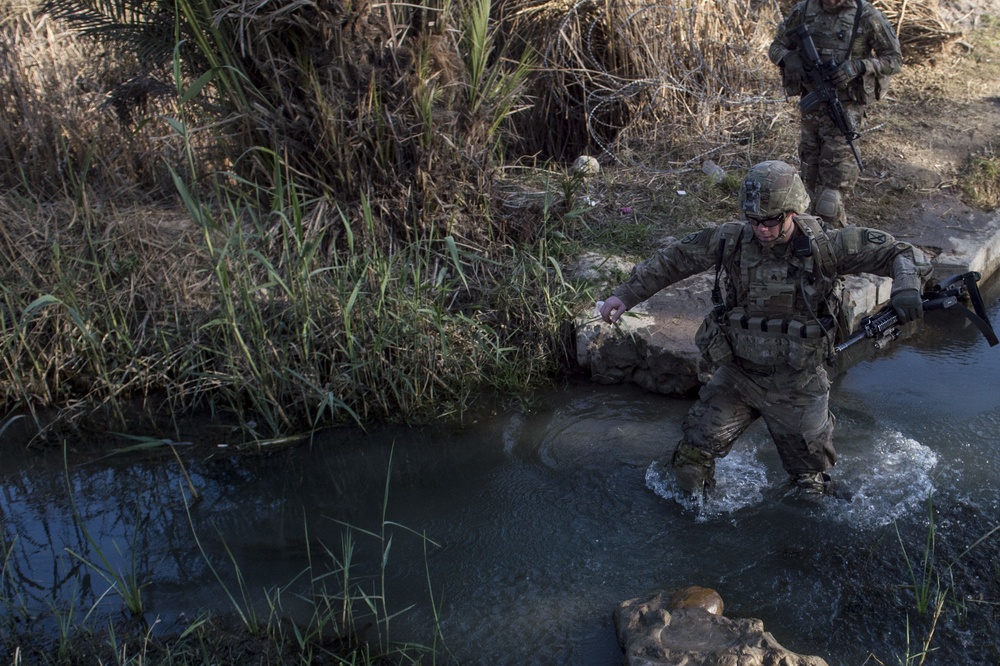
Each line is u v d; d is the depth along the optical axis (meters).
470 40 5.82
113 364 5.34
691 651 3.13
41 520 4.34
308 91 5.45
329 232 5.69
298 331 5.05
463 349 5.33
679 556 3.83
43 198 6.37
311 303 5.19
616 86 7.83
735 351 3.76
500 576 3.79
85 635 3.52
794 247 3.52
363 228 5.63
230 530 4.20
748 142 7.66
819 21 5.83
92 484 4.61
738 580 3.67
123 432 5.04
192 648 3.43
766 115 7.97
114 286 5.51
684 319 5.35
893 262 3.41
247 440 4.93
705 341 3.81
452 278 5.70
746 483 4.28
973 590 3.53
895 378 5.20
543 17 7.87
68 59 6.82
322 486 4.50
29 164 6.49
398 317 5.10
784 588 3.61
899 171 7.07
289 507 4.35
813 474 4.06
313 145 5.63
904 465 4.33
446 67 5.62
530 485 4.40
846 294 5.19
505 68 7.93
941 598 3.40
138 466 4.75
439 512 4.25
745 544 3.88
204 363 5.24
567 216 6.05
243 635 3.50
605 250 6.13
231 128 5.73
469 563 3.88
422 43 5.51
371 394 5.13
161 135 6.51
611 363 5.27
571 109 8.04
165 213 6.18
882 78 5.80
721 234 3.69
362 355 5.08
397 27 5.52
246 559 3.98
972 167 7.07
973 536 3.82
